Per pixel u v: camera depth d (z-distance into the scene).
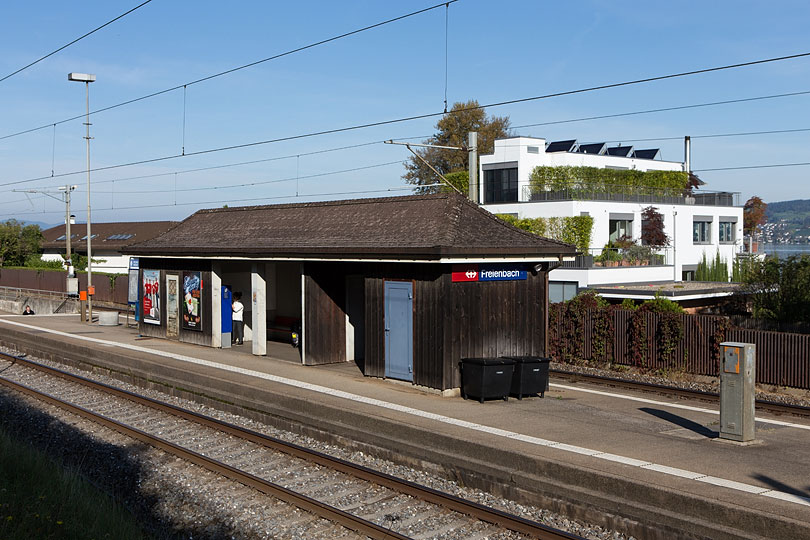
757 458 10.34
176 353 21.22
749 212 78.56
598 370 20.62
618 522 8.64
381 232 17.19
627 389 17.08
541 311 16.78
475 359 14.84
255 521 8.97
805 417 14.15
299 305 24.67
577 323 21.83
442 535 8.47
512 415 13.20
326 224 19.47
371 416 12.76
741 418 11.29
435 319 15.22
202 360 19.75
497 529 8.62
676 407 14.49
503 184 50.00
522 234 16.56
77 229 76.56
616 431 12.02
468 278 15.28
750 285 25.77
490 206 45.91
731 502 8.23
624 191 44.94
